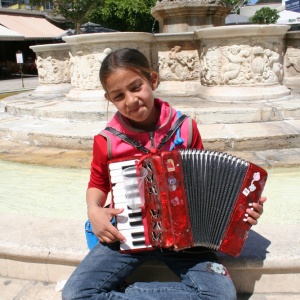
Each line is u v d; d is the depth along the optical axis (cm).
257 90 702
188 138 222
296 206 374
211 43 723
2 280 268
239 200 197
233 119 602
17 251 260
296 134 542
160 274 249
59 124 654
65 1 2620
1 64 3109
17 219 296
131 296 211
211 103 693
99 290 212
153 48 844
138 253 220
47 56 1012
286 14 2445
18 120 721
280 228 271
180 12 899
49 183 457
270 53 700
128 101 205
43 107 736
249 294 248
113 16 2897
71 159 524
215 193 195
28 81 2303
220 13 922
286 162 477
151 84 217
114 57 206
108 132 220
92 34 734
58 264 259
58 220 293
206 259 219
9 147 607
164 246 193
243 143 533
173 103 705
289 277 245
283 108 615
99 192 230
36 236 271
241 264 240
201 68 789
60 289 253
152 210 196
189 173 194
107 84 207
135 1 2788
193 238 196
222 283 205
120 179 200
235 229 199
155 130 219
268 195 402
